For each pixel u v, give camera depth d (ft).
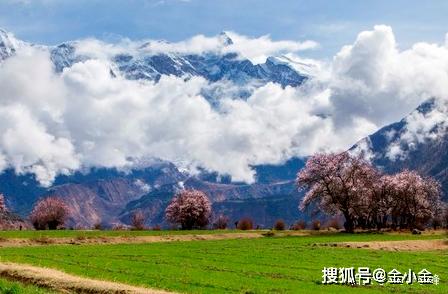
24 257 244.63
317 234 499.51
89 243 368.89
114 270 205.16
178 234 463.42
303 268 232.32
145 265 226.38
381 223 627.46
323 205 553.64
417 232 504.43
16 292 130.82
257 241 400.06
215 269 223.10
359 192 538.88
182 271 209.56
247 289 169.07
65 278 166.20
